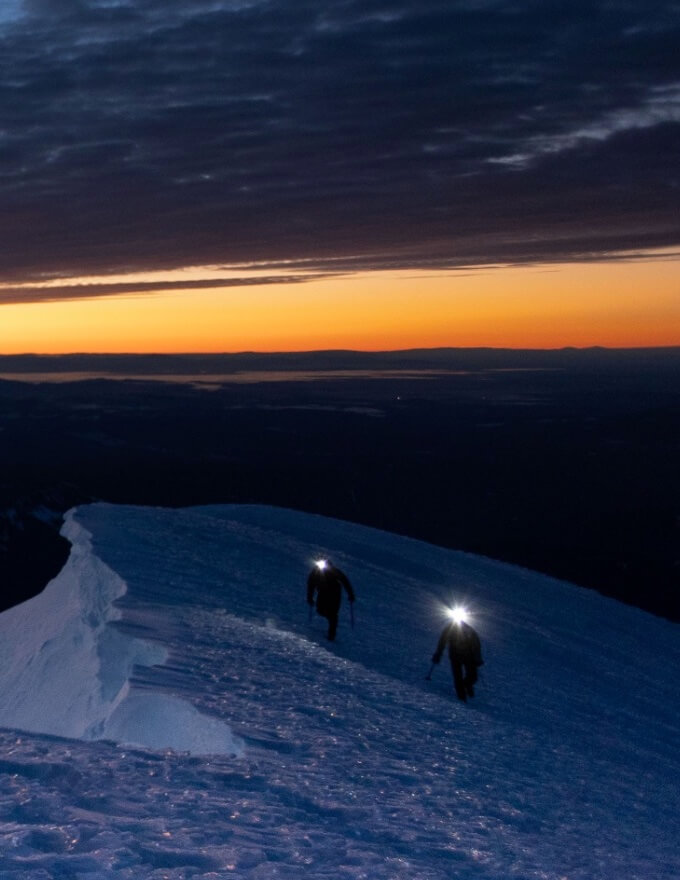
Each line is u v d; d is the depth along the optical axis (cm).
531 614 3120
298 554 3102
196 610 1728
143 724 920
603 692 2100
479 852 585
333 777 725
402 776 786
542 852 644
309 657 1427
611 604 3925
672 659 3128
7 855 395
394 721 1066
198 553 2684
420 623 2323
